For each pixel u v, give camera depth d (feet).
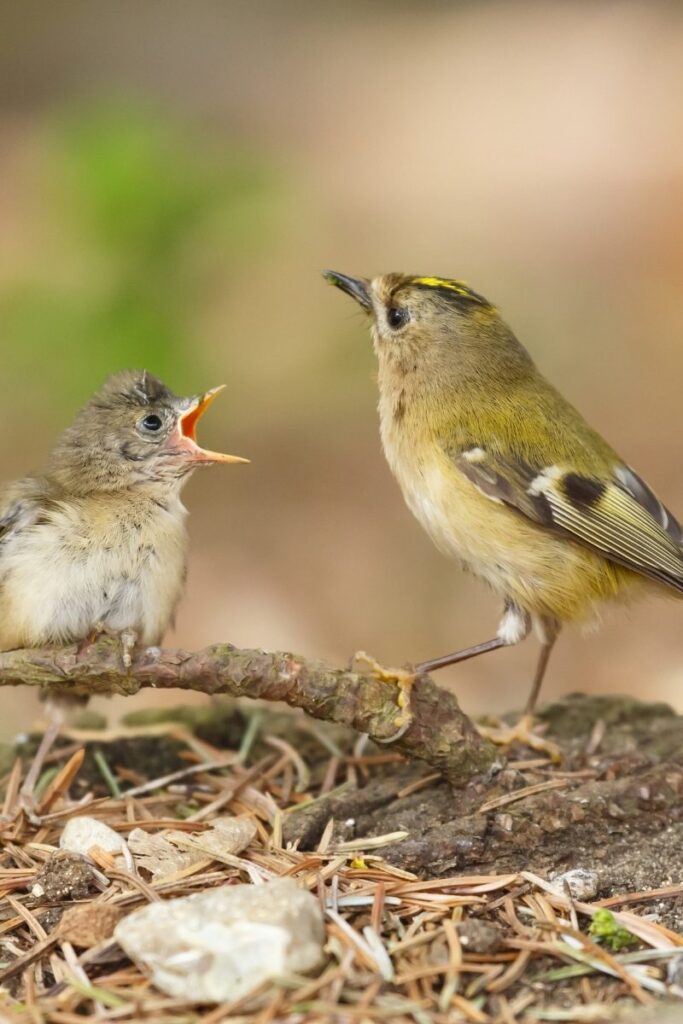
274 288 73.26
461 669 51.21
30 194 67.31
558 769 29.53
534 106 93.66
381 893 23.75
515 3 115.24
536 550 30.96
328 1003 20.27
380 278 34.47
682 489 59.36
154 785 29.32
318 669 26.27
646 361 69.87
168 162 53.67
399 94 101.35
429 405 32.45
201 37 112.78
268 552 57.36
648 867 25.14
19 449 58.54
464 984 21.61
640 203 81.05
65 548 28.30
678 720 32.35
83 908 22.84
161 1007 20.42
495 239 80.74
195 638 52.01
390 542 58.03
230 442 64.49
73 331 51.85
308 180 87.76
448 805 27.17
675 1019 19.88
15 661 26.25
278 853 25.55
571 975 21.93
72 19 114.73
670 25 99.96
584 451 32.22
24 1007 20.92
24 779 30.17
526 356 34.09
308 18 119.55
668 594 32.40
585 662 51.52
